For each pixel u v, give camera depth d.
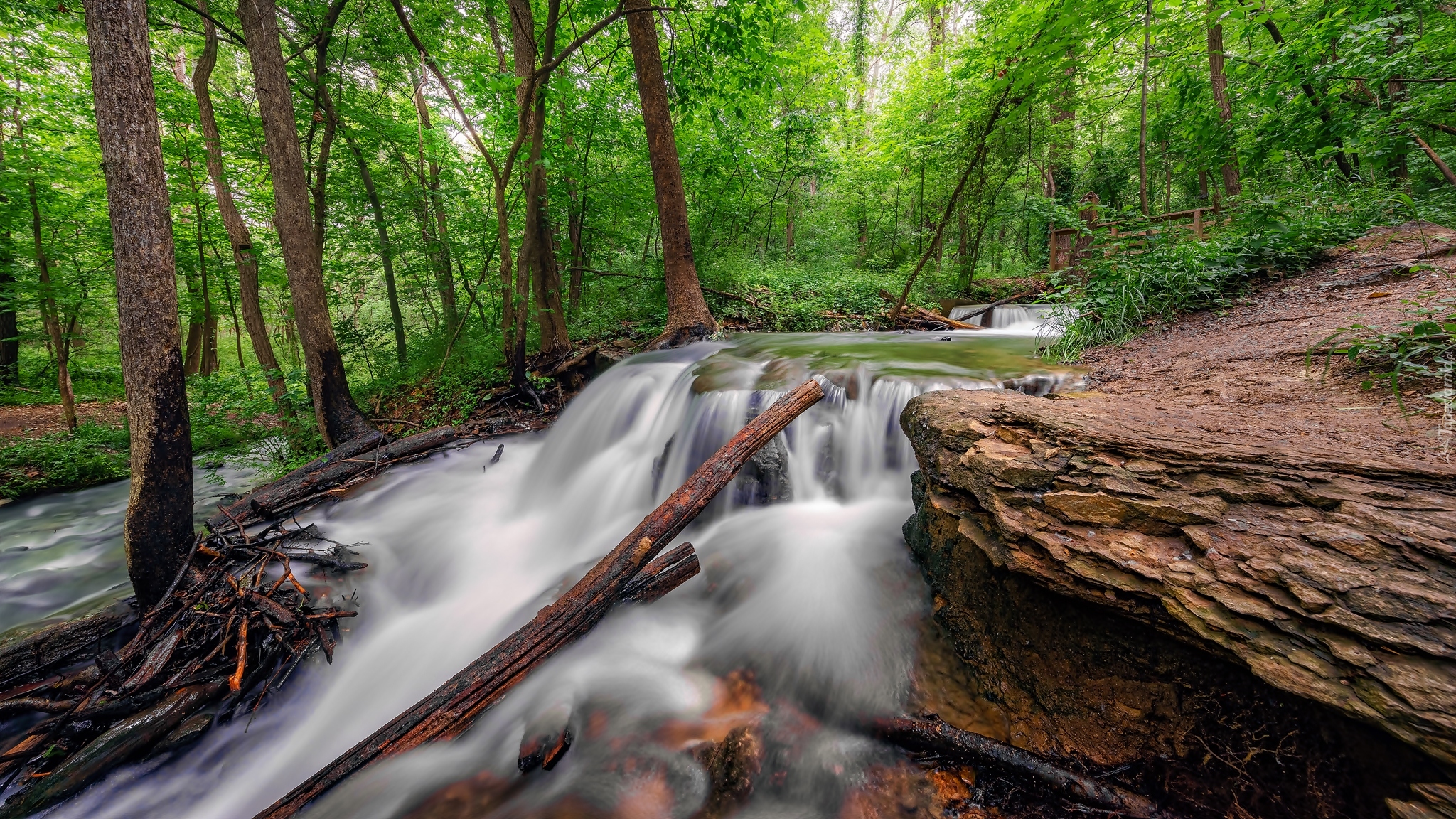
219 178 7.93
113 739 2.64
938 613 2.69
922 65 14.36
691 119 9.00
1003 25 8.30
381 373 11.27
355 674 3.29
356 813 2.08
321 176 9.12
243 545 3.97
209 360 15.59
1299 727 1.49
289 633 3.29
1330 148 6.58
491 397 8.16
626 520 4.86
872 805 1.96
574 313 10.96
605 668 2.77
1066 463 2.10
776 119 14.27
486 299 11.73
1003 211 10.60
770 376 5.38
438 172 10.37
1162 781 1.78
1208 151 8.29
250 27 6.00
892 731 2.20
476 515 5.22
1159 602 1.67
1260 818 1.56
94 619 3.37
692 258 9.01
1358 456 1.81
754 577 3.36
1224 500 1.74
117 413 11.49
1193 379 3.49
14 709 2.80
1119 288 5.80
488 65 10.39
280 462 7.24
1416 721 1.21
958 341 7.45
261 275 12.26
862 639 2.72
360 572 4.02
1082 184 14.82
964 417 2.75
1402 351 2.67
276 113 6.18
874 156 15.64
